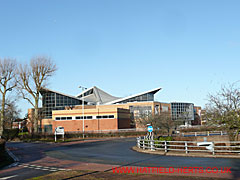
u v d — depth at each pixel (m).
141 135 52.47
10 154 22.39
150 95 77.19
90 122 58.72
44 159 19.12
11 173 13.23
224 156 16.92
